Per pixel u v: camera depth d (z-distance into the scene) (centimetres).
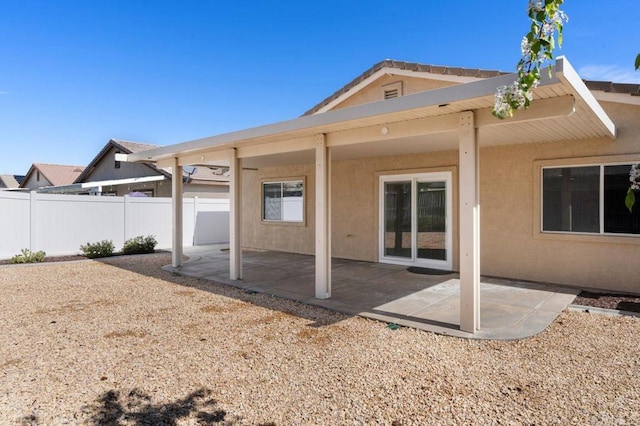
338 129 645
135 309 628
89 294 733
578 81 424
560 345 460
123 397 347
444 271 939
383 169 1066
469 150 505
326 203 688
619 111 710
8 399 342
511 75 406
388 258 1070
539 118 464
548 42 234
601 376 379
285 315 592
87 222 1313
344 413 319
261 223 1438
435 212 978
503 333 500
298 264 1085
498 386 361
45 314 600
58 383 372
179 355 438
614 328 516
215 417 315
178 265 1034
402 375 385
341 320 566
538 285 780
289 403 335
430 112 516
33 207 1198
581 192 761
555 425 299
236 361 421
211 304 658
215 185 1988
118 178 2175
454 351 446
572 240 768
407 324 538
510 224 845
